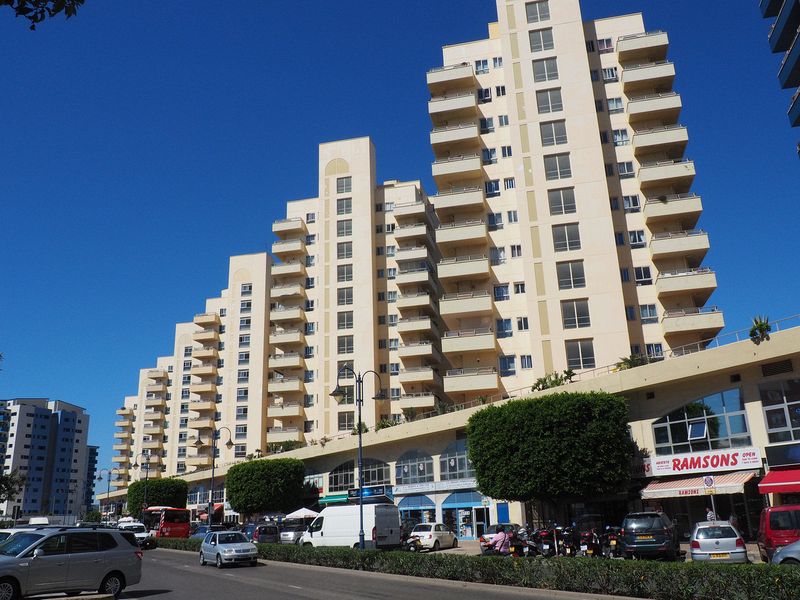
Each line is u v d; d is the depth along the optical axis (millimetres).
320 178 79312
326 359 73000
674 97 52594
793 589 11930
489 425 36844
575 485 33656
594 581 16156
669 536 23188
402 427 50750
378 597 17094
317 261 77750
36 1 6031
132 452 127375
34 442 162000
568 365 49406
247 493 59719
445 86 61406
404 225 71375
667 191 52688
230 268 94750
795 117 28781
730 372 32094
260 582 21969
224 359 92625
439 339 71000
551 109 55469
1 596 16000
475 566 19891
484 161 59188
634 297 51062
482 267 55344
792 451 28969
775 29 30734
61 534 17688
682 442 33812
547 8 58188
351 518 33844
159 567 29766
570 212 52625
